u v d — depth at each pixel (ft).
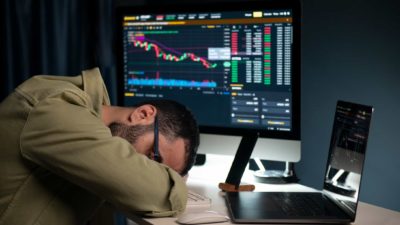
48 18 6.83
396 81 5.04
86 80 4.30
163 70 5.93
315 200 4.41
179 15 5.75
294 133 5.26
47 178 3.89
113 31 7.27
